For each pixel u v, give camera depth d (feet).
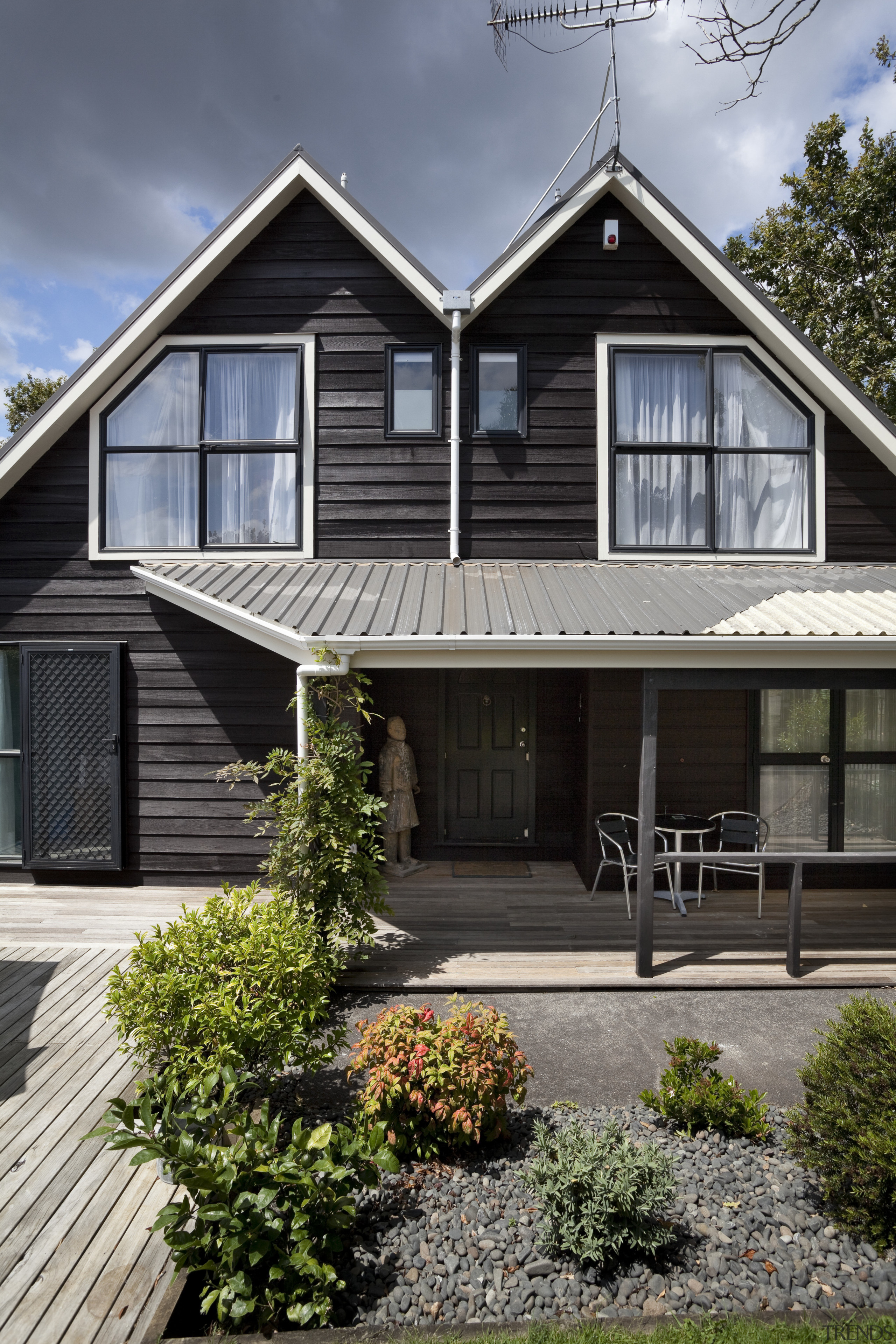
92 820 25.16
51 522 25.48
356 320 25.45
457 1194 10.73
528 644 18.49
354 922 18.07
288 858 17.67
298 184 24.95
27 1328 8.53
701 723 25.68
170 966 12.28
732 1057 15.05
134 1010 11.62
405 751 27.81
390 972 18.69
